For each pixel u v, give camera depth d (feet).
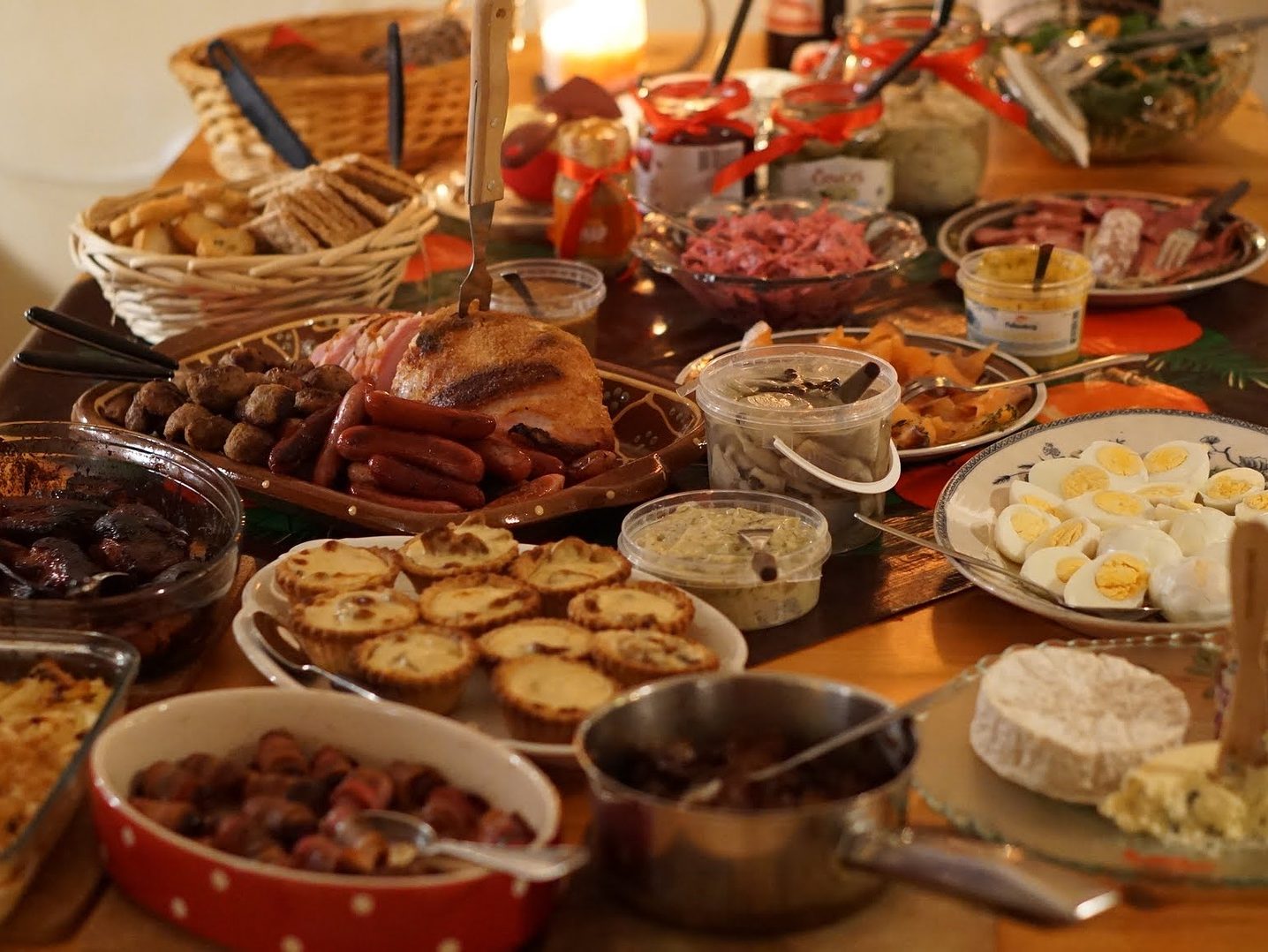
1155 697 3.21
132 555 3.94
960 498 4.47
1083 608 3.87
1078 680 3.26
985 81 8.23
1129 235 6.61
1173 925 2.94
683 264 6.40
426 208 6.35
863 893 2.80
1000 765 3.13
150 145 12.87
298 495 4.38
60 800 3.01
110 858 2.96
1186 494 4.44
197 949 2.83
